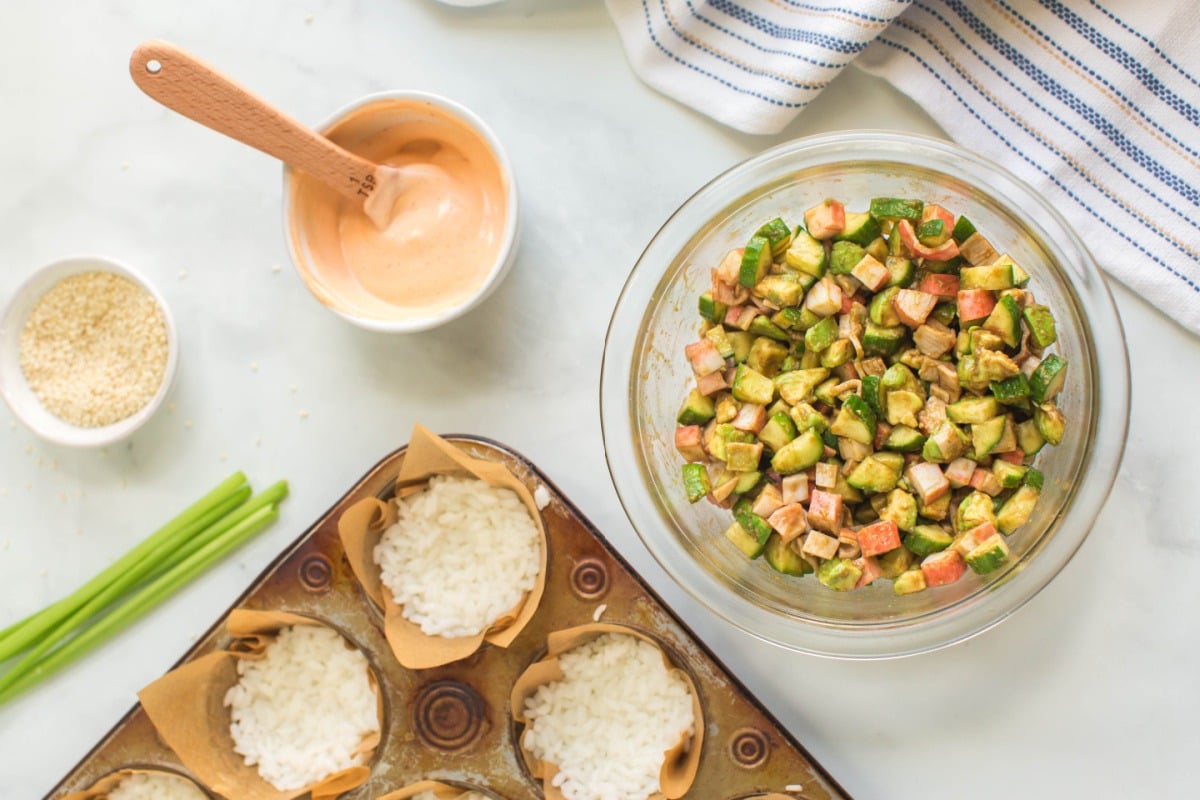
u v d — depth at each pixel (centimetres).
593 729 155
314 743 160
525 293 162
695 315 146
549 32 160
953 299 131
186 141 168
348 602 157
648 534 147
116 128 169
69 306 164
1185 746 151
